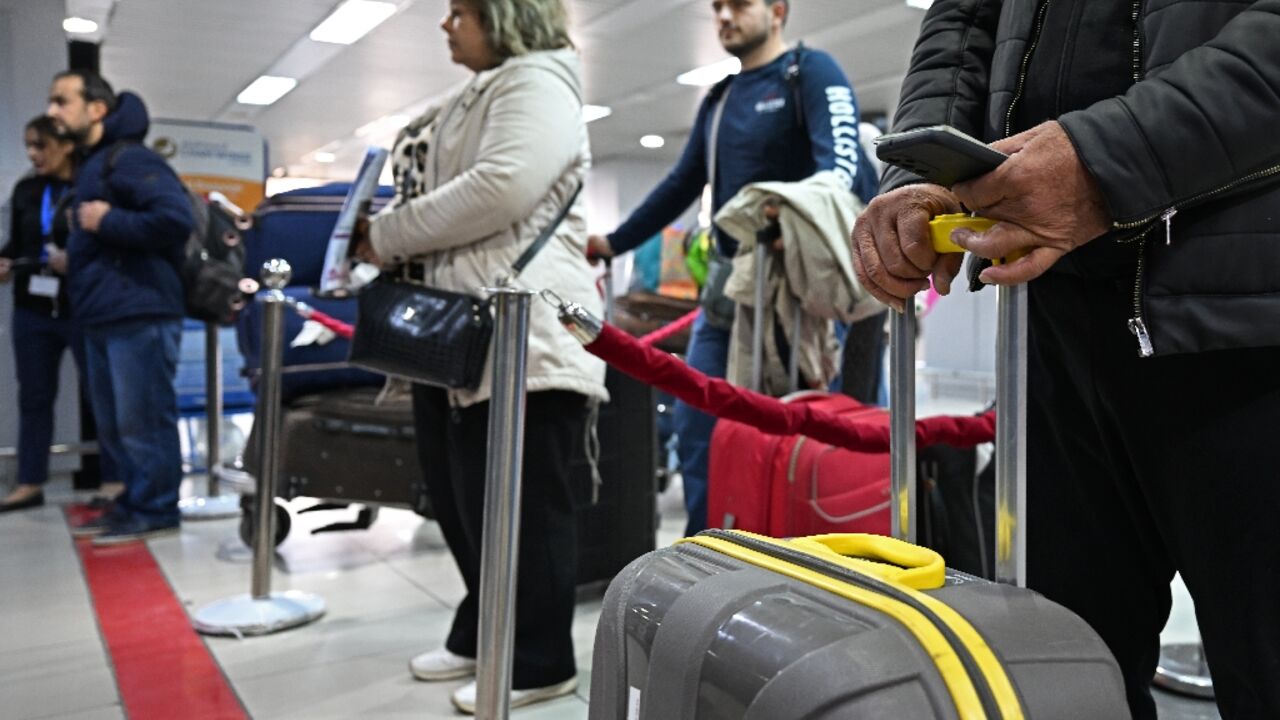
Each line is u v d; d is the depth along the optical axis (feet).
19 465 15.49
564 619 7.47
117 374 12.98
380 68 31.07
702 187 10.53
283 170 54.34
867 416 7.73
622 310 15.06
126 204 12.53
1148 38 3.22
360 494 11.53
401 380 8.07
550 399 7.15
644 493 10.40
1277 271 2.91
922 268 3.27
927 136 2.68
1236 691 3.21
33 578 11.32
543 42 7.34
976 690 2.45
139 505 13.42
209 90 34.45
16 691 7.89
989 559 7.28
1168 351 3.00
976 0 3.98
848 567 2.92
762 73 9.67
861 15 26.04
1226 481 3.10
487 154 6.90
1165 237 3.02
